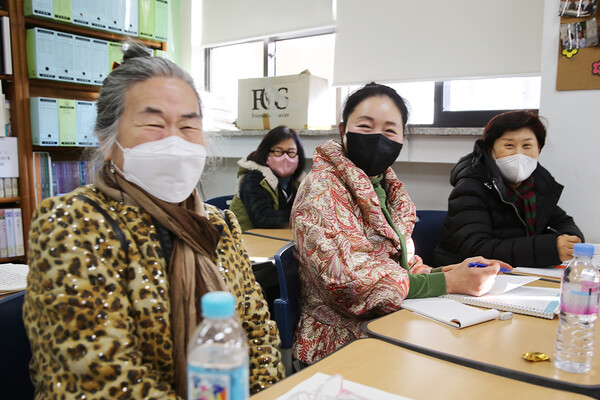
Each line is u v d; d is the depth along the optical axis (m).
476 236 1.95
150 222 0.91
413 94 3.07
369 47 3.13
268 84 3.42
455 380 0.80
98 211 0.84
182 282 0.89
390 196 1.74
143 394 0.75
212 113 3.65
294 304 1.46
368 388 0.75
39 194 3.12
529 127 1.99
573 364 0.84
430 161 2.85
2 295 1.27
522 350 0.94
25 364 0.94
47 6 2.99
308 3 3.49
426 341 0.98
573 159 2.19
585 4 2.07
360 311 1.28
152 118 0.93
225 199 3.22
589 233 2.18
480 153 2.09
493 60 2.71
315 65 3.64
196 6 4.19
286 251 1.44
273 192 2.93
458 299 1.29
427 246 2.39
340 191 1.48
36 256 0.77
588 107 2.13
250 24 3.85
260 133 3.51
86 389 0.72
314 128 3.35
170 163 0.93
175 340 0.86
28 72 3.03
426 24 2.90
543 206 2.07
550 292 1.34
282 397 0.72
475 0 2.74
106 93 0.95
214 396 0.50
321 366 0.85
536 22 2.58
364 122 1.53
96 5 3.24
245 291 1.08
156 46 3.79
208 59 4.30
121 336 0.77
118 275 0.82
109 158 0.97
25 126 3.03
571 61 2.14
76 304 0.74
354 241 1.40
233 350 0.55
